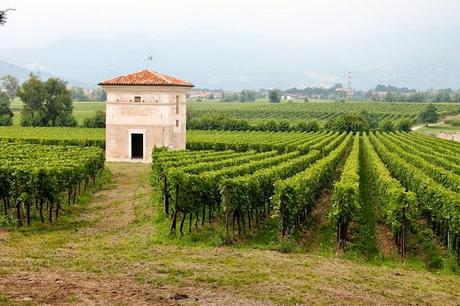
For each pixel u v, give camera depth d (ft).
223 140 270.26
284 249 80.02
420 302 57.67
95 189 141.79
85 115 639.76
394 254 82.69
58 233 87.66
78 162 126.31
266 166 140.36
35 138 251.19
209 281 59.88
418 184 117.29
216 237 84.48
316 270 67.97
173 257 71.61
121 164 214.07
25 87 429.79
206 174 98.99
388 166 188.24
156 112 222.28
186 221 98.73
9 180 95.04
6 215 96.78
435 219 94.17
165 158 149.28
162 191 110.22
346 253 80.23
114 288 55.62
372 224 104.06
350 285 61.93
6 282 55.83
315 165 134.31
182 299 53.16
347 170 125.59
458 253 80.07
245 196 90.07
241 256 74.08
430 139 335.88
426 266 77.92
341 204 83.61
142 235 87.71
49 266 64.13
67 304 49.80
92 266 64.64
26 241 80.48
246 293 56.24
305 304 53.88
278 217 92.43
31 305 49.11
